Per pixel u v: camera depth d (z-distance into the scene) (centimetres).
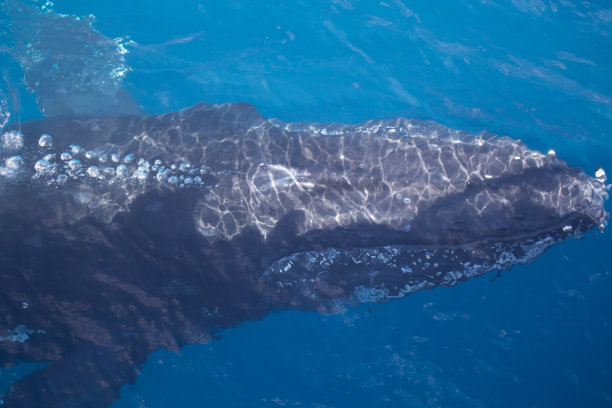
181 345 494
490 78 737
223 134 562
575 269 568
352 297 530
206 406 489
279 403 492
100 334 468
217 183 529
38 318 461
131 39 761
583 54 762
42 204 502
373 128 570
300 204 521
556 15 809
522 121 691
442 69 747
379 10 814
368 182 516
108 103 675
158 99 707
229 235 513
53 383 443
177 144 554
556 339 527
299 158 537
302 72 745
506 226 503
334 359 521
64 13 766
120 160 538
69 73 698
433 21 804
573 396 489
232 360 516
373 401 494
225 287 507
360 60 757
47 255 481
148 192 520
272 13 810
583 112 700
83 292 475
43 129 564
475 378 506
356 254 521
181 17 798
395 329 538
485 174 506
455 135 550
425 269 523
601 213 505
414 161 518
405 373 510
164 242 504
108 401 448
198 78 734
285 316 535
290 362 519
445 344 528
